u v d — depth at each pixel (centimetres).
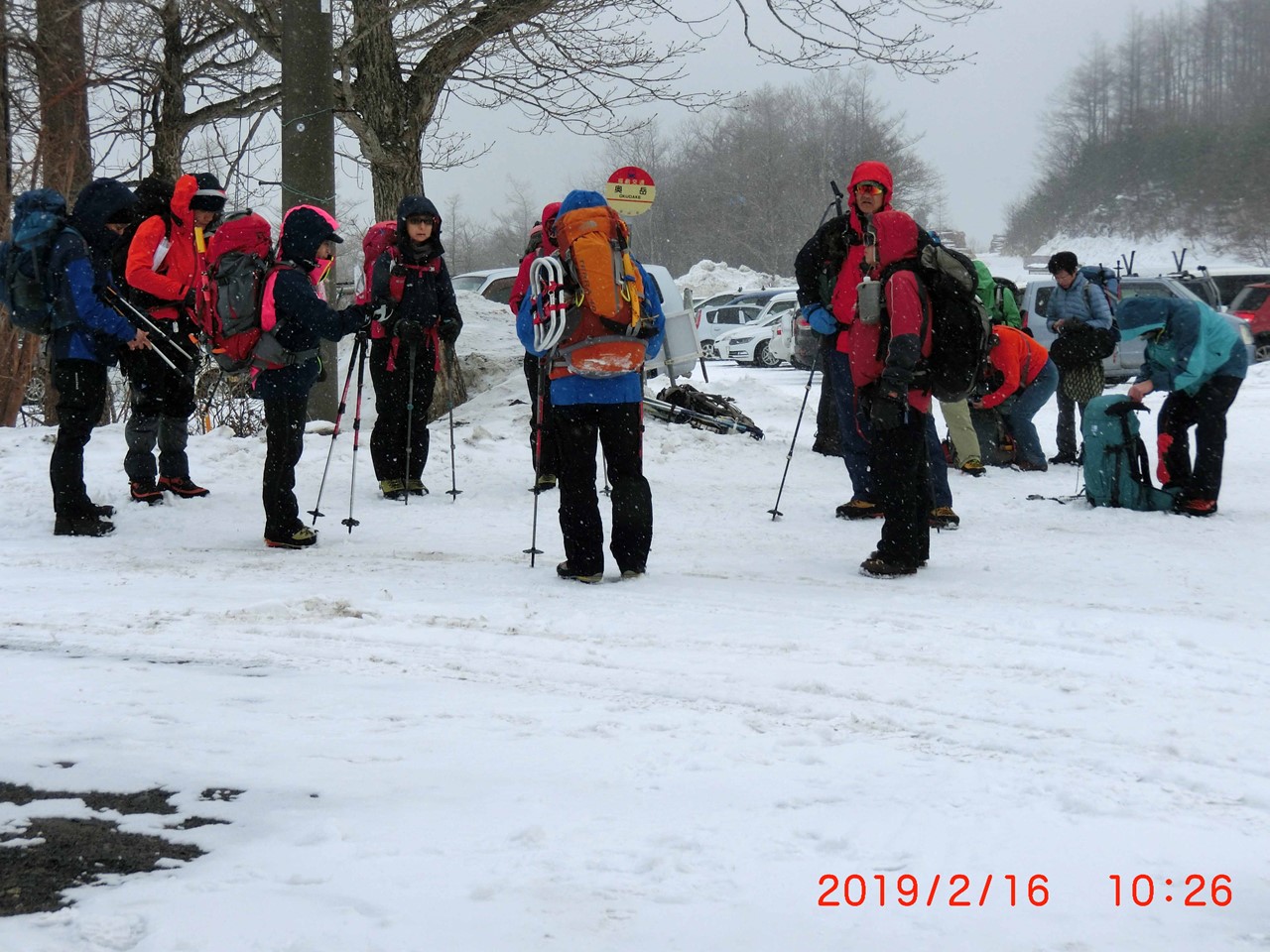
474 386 1547
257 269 725
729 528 853
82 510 796
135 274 806
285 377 740
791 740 366
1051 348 1213
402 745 349
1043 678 448
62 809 292
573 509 639
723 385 1705
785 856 271
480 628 522
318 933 226
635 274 626
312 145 1188
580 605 576
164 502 873
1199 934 235
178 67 1535
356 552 739
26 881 251
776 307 3023
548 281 615
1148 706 410
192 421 1210
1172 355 905
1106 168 10888
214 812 291
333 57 1306
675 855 270
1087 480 955
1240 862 272
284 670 444
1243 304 2516
